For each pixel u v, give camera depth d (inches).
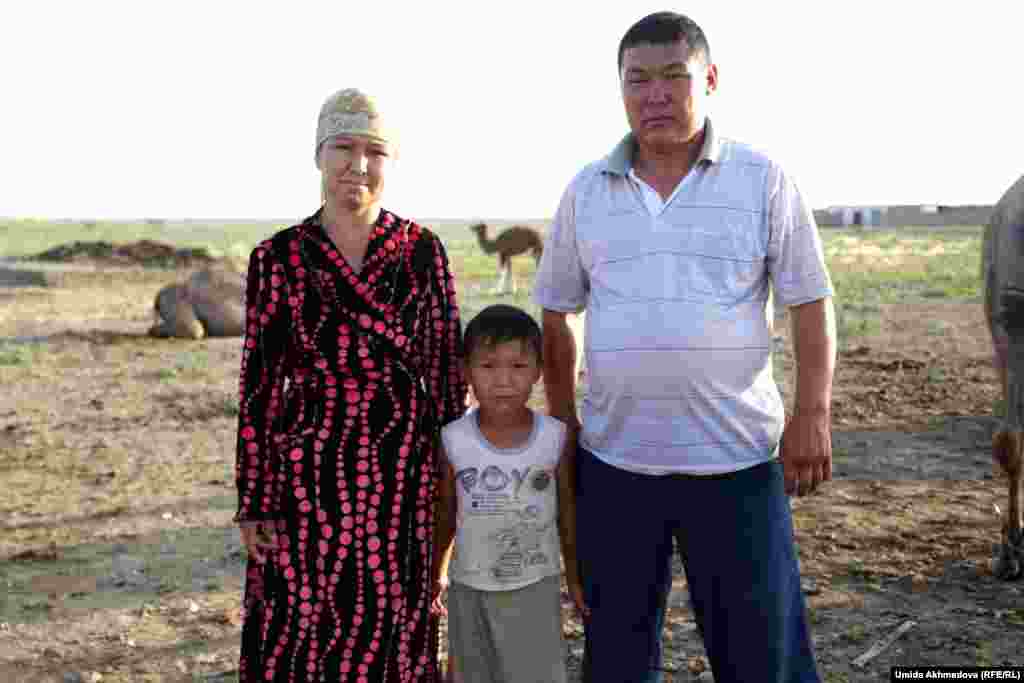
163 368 519.5
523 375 123.0
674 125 109.7
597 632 120.7
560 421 129.3
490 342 121.7
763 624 114.2
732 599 114.8
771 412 115.3
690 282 110.5
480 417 126.7
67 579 218.8
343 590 113.6
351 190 114.3
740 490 113.9
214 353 582.9
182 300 662.5
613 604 119.1
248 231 3917.3
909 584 195.9
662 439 113.6
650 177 114.0
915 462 290.8
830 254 1488.7
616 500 116.9
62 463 325.7
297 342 114.3
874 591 193.3
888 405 373.1
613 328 113.7
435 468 123.3
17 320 783.1
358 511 113.3
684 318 110.3
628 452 115.6
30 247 2367.1
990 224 193.9
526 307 770.2
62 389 464.8
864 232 2507.4
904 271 1117.1
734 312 111.3
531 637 126.6
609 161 114.4
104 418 397.1
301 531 113.5
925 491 260.4
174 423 386.3
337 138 113.9
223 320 668.1
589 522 119.9
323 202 117.6
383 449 114.7
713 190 110.7
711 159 110.6
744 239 110.7
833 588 195.3
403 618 116.8
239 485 115.7
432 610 127.5
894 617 180.7
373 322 114.5
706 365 110.7
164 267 1428.4
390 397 115.8
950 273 1047.6
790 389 409.7
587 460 120.2
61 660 178.1
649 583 118.5
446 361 123.6
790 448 115.0
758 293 114.0
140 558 231.9
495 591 125.7
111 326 736.3
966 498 252.5
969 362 467.8
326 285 113.9
